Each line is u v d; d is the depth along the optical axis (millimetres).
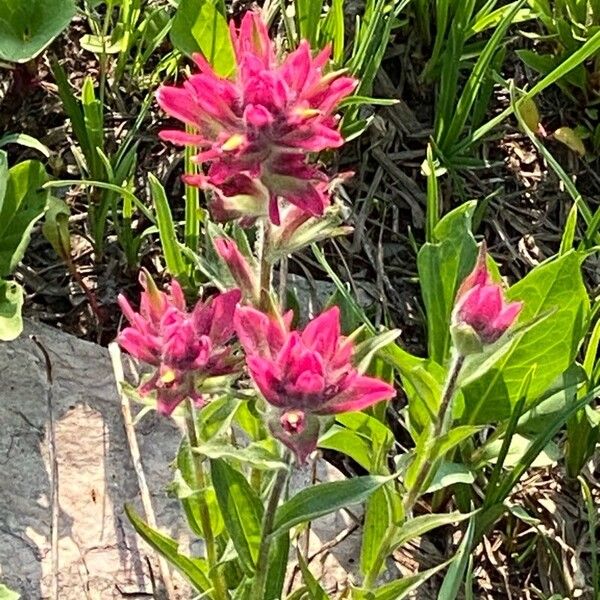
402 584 312
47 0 423
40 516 371
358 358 276
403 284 449
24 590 354
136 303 430
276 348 260
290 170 253
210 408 302
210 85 250
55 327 420
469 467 379
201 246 427
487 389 367
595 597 358
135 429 396
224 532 354
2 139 427
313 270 444
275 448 287
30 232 410
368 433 358
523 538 393
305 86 255
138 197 451
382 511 324
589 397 352
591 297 441
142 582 365
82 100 450
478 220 454
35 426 389
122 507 378
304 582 342
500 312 276
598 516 398
